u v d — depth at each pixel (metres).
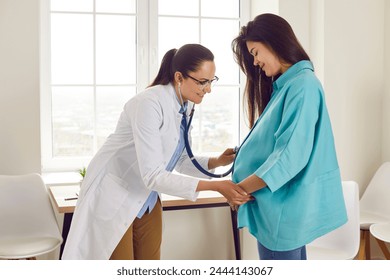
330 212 1.74
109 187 1.97
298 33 3.22
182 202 2.60
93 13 3.27
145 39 3.36
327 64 3.17
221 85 3.50
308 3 3.22
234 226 3.13
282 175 1.62
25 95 2.98
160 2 3.38
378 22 3.27
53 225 2.77
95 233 1.97
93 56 3.30
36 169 3.03
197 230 3.30
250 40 1.79
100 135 3.36
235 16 3.53
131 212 1.97
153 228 2.14
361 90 3.26
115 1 3.31
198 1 3.45
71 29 3.26
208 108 3.50
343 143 3.25
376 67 3.29
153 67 3.37
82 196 2.00
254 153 1.77
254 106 1.99
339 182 1.77
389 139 3.28
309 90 1.67
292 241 1.69
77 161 3.32
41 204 2.79
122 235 1.96
